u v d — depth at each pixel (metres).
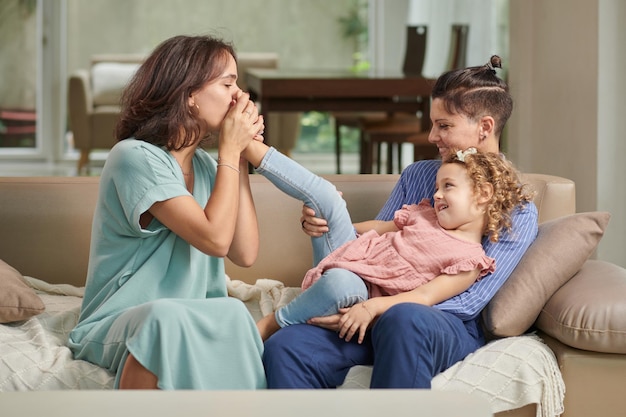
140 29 10.40
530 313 2.50
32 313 2.60
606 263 2.73
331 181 3.16
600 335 2.38
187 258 2.52
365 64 10.70
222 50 2.57
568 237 2.56
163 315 2.19
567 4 4.83
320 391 1.80
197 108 2.54
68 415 1.66
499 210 2.53
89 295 2.56
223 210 2.44
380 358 2.27
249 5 10.56
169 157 2.50
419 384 2.24
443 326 2.33
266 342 2.41
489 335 2.63
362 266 2.54
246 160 2.71
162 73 2.52
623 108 4.40
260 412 1.67
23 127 10.20
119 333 2.28
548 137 5.21
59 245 3.13
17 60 10.12
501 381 2.35
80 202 3.13
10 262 3.12
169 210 2.42
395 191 2.95
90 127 9.27
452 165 2.56
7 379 2.33
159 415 1.66
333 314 2.45
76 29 10.28
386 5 10.56
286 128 9.62
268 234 3.14
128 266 2.50
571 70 4.78
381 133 6.86
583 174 4.61
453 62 7.18
